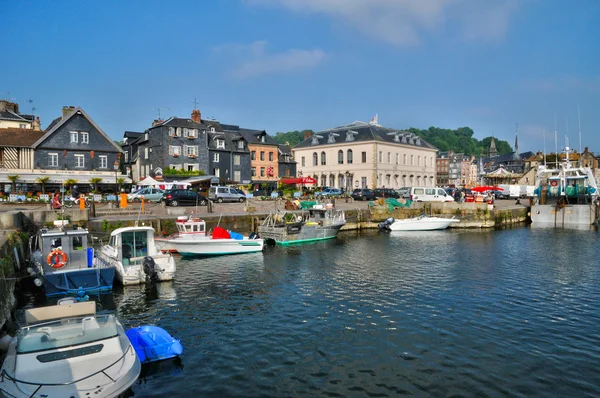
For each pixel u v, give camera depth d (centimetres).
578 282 1833
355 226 3825
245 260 2336
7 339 996
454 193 5556
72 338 871
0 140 4384
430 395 913
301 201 4041
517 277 1930
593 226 3997
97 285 1647
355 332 1255
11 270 1472
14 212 2100
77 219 2450
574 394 920
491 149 17925
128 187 5128
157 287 1752
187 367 1034
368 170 7206
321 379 979
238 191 4369
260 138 6725
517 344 1170
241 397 905
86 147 4806
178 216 2806
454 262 2292
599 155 9962
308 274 1998
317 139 8000
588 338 1212
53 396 759
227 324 1324
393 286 1770
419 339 1205
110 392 787
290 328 1289
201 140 5709
